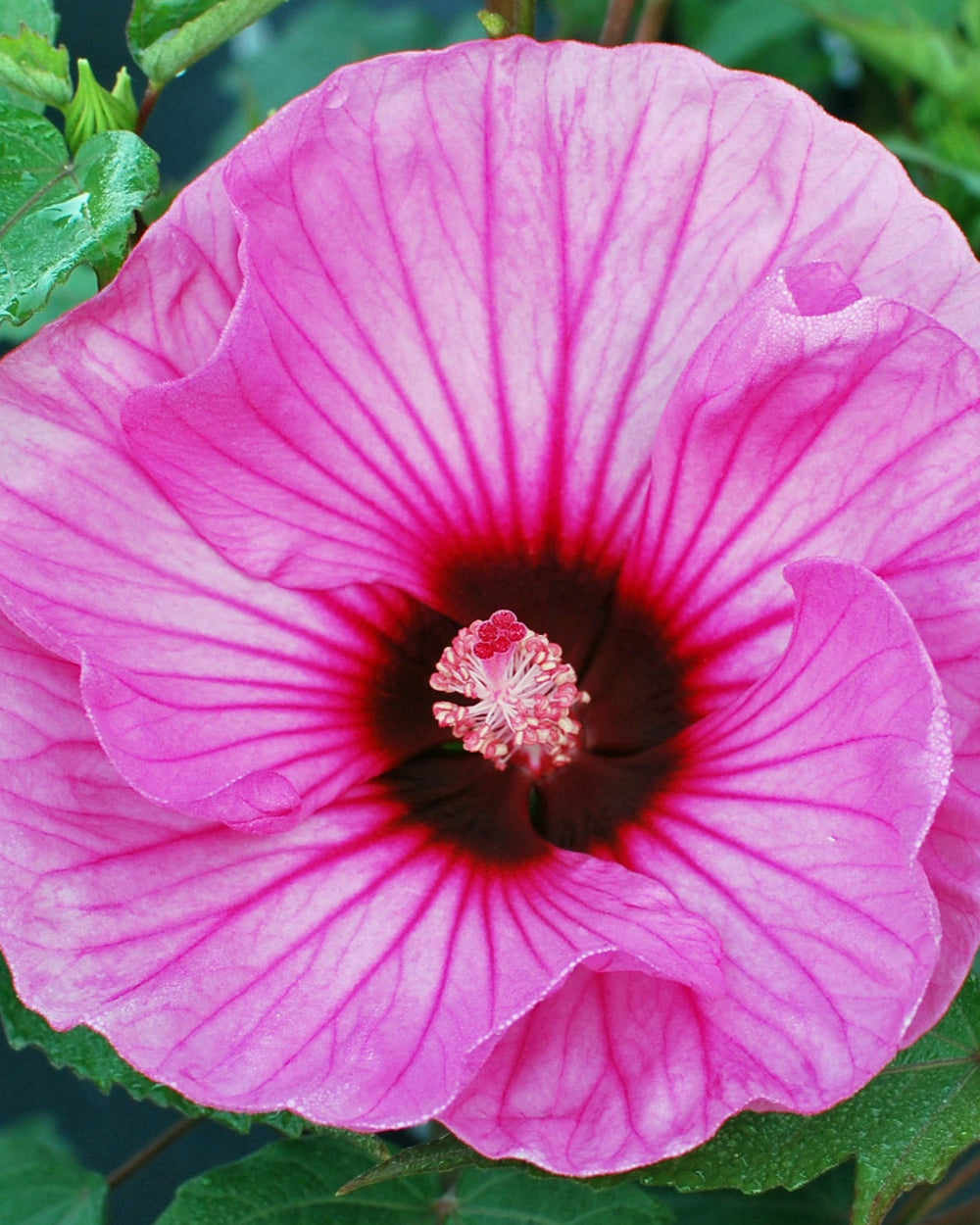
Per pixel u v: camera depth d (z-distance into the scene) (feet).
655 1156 1.40
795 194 1.52
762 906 1.47
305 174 1.50
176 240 1.50
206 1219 1.76
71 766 1.47
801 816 1.47
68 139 1.64
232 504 1.54
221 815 1.44
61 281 1.52
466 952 1.49
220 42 1.64
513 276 1.55
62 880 1.45
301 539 1.57
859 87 2.38
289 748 1.55
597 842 1.57
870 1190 1.53
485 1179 1.79
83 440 1.51
